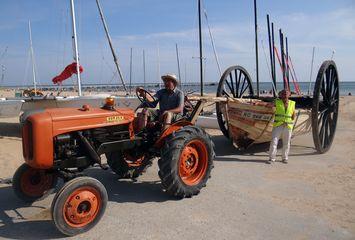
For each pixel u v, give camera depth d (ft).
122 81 55.88
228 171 24.64
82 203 15.19
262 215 17.01
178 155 18.57
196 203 18.54
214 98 27.81
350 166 26.07
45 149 15.66
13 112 38.52
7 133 39.14
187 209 17.74
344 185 21.49
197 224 16.03
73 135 16.89
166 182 18.51
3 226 16.02
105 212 17.33
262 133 29.19
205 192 20.20
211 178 22.89
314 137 29.40
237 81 34.55
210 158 20.26
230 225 15.93
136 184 21.70
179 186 18.63
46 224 16.22
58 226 14.66
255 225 15.94
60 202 14.64
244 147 30.89
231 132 30.22
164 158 18.53
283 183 21.91
